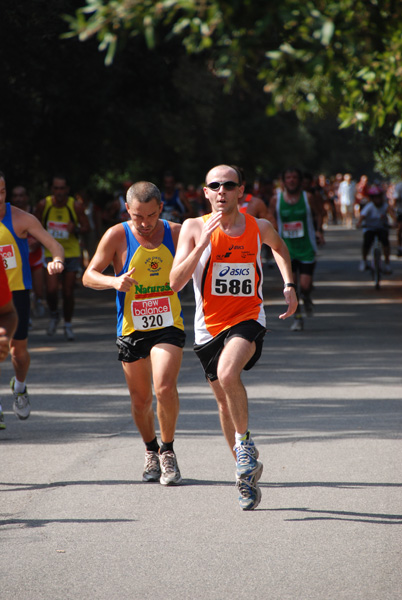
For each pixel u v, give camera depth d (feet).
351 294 170.50
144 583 39.55
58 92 175.11
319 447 63.00
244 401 49.06
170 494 52.95
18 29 154.51
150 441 56.44
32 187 204.44
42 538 45.50
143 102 205.26
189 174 337.93
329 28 26.81
